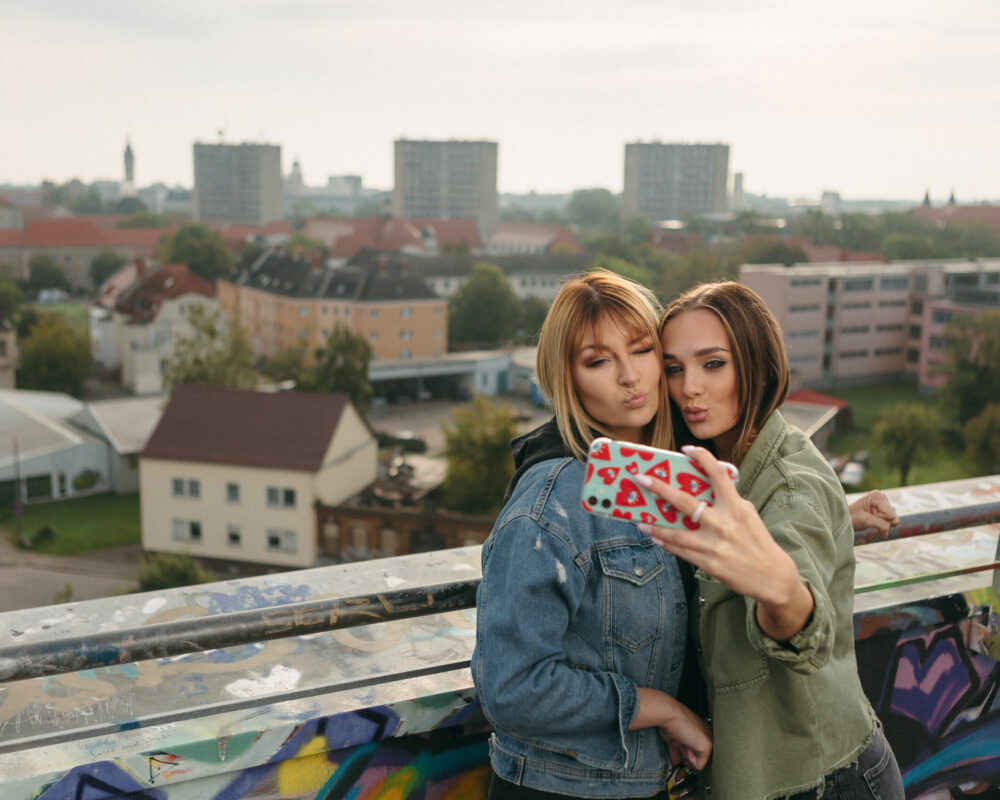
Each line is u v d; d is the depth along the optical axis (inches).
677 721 57.5
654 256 5408.5
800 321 3326.8
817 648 50.8
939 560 98.7
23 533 1795.0
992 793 99.2
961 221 6722.4
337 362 2564.0
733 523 47.5
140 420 2075.5
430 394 3164.4
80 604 79.4
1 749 62.1
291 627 64.1
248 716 66.6
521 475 59.4
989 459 2308.1
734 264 4672.7
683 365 60.2
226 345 2432.3
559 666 54.1
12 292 4247.0
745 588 47.7
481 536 1567.4
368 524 1581.0
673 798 64.1
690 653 62.6
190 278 3193.9
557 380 58.2
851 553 59.7
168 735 63.9
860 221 6668.3
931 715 94.3
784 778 57.7
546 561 54.5
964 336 2635.3
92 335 3489.2
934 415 2320.4
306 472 1568.7
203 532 1633.9
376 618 66.4
